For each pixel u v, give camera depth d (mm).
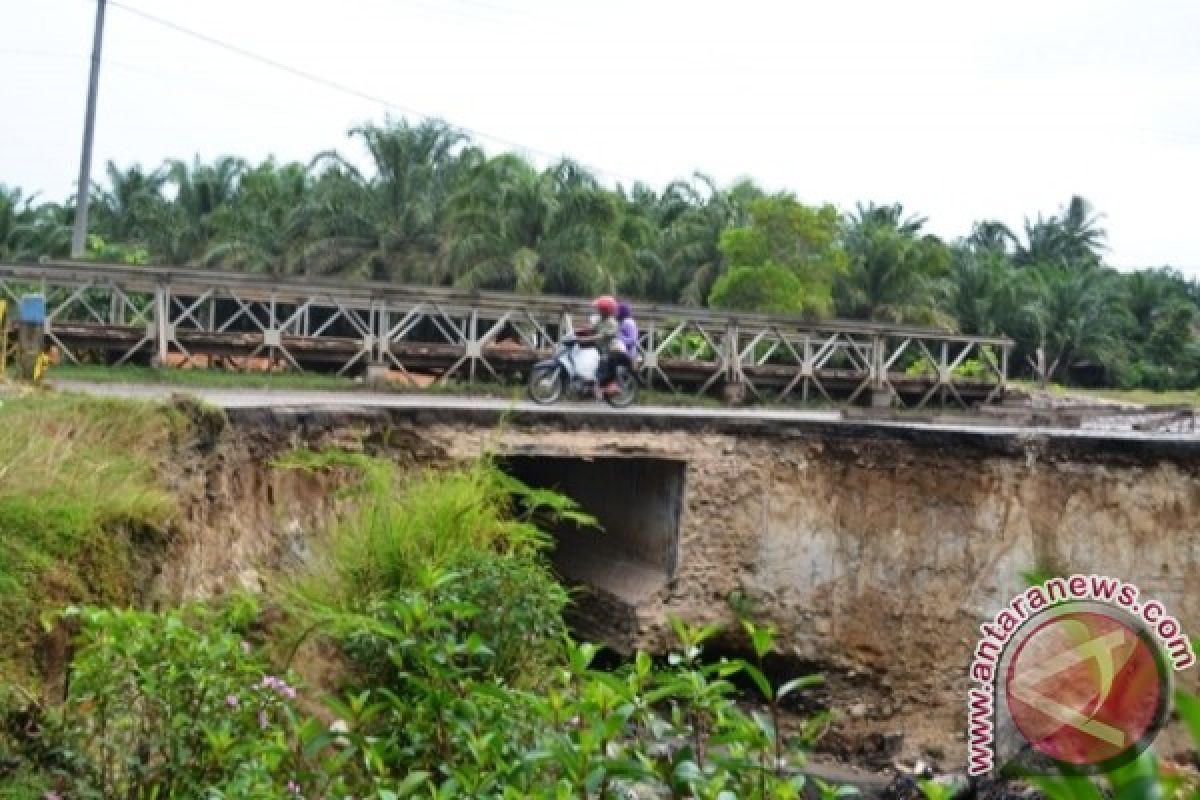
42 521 6086
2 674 4879
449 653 4977
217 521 9492
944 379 28500
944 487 15703
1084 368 52281
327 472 11539
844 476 15609
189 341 21266
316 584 8141
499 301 22938
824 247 39781
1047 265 58562
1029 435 15883
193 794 4270
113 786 4391
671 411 16375
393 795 3816
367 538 8281
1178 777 1941
